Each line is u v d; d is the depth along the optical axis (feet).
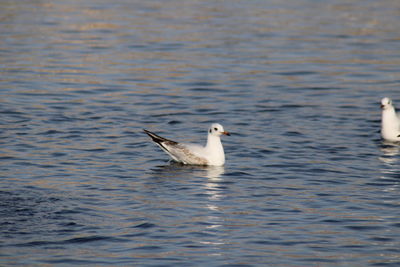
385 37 115.96
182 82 89.51
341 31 120.26
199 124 72.54
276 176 56.03
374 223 45.60
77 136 67.10
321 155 62.08
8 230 43.19
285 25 124.98
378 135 69.21
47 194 50.24
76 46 107.04
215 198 50.34
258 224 45.29
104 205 48.34
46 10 135.54
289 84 89.45
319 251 41.19
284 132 69.67
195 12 136.36
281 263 39.55
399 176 56.03
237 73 94.07
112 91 84.94
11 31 115.85
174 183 53.83
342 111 78.18
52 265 38.73
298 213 47.42
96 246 41.42
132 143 65.41
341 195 51.24
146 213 46.91
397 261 39.86
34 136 66.54
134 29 119.44
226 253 40.75
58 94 82.69
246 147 64.44
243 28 121.60
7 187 51.60
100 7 139.74
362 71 96.02
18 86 85.40
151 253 40.57
